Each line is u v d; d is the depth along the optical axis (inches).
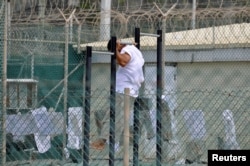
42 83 1766.7
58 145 1494.8
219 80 1862.7
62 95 1722.4
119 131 1202.6
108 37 2001.7
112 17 2034.9
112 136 1109.7
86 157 1126.4
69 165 1464.1
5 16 1338.6
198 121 1295.5
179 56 1916.8
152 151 1264.8
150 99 1214.3
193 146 1294.3
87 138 1124.5
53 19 1895.9
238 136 1374.3
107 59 1979.6
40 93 1743.4
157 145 1171.3
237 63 1841.8
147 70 1902.1
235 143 1284.4
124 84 1241.4
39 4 1945.1
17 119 1409.9
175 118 1290.6
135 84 1253.1
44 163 1488.7
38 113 1438.2
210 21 1968.5
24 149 1464.1
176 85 1913.1
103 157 1316.4
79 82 1915.6
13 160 1441.9
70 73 1876.2
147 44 1899.6
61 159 1472.7
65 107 1488.7
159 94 1172.5
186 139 1295.5
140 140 1245.7
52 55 1899.6
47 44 1892.2
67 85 1782.7
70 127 1449.3
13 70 1841.8
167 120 1246.9
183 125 1301.7
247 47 1828.2
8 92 1537.9
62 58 1900.8
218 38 1902.1
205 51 1882.4
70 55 1930.4
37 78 1825.8
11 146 1434.5
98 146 1257.4
